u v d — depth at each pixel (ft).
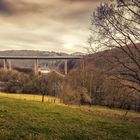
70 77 282.36
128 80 77.82
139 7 73.31
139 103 164.66
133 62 74.74
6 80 399.03
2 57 506.89
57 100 286.87
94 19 78.59
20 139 46.57
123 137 66.54
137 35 74.74
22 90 362.74
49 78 368.68
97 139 59.11
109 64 77.66
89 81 217.15
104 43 77.87
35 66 490.90
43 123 65.36
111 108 199.31
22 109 85.66
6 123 57.47
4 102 101.30
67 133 58.90
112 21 75.92
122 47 74.84
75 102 253.44
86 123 78.02
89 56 81.46
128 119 119.34
